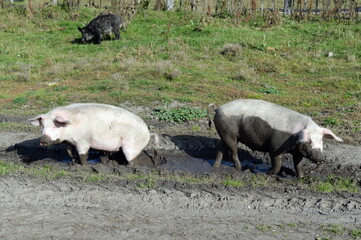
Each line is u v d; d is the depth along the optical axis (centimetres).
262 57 2150
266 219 838
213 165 1125
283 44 2292
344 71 1964
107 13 2684
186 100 1622
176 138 1276
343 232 789
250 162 1184
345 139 1285
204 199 906
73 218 825
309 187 963
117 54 2225
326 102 1648
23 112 1566
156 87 1783
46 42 2609
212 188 956
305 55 2158
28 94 1770
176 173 1048
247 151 1223
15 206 870
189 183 973
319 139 986
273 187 960
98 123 1067
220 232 785
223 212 862
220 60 2147
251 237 770
